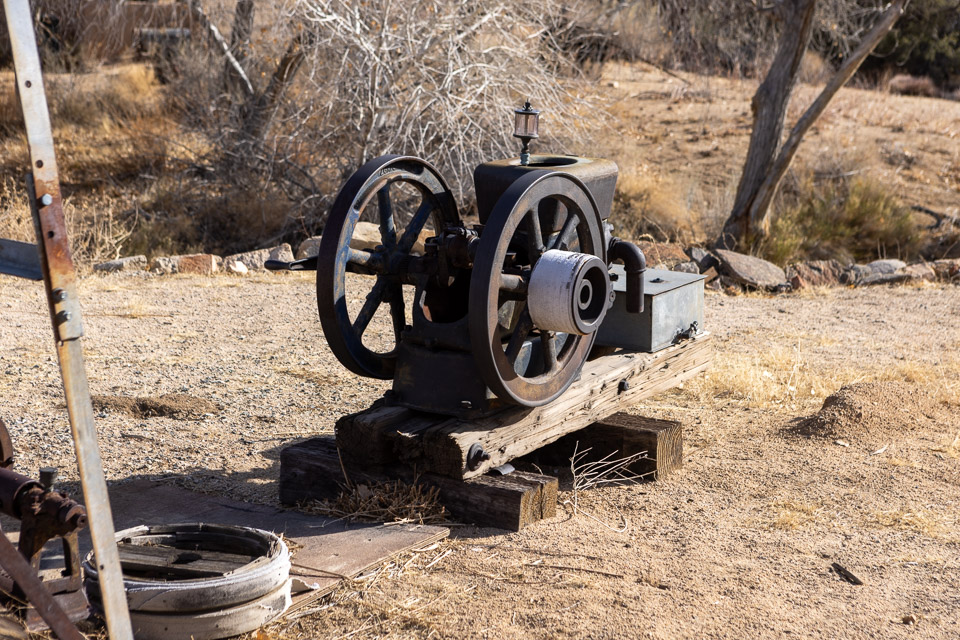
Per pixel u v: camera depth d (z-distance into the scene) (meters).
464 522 4.39
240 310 9.18
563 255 4.22
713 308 9.84
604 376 5.00
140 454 5.35
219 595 3.25
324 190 13.48
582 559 4.03
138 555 3.51
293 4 12.58
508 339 4.70
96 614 3.28
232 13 15.19
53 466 5.14
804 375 7.16
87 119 18.41
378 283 4.64
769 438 5.85
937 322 9.22
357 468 4.50
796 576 3.92
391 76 12.45
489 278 3.98
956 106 22.28
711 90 21.47
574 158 5.01
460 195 12.95
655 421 5.28
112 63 21.38
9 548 2.68
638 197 14.51
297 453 4.60
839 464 5.36
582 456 5.26
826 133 18.02
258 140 13.62
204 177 15.11
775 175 12.86
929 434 5.86
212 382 6.84
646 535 4.35
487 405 4.39
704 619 3.51
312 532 4.21
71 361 2.50
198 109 15.27
